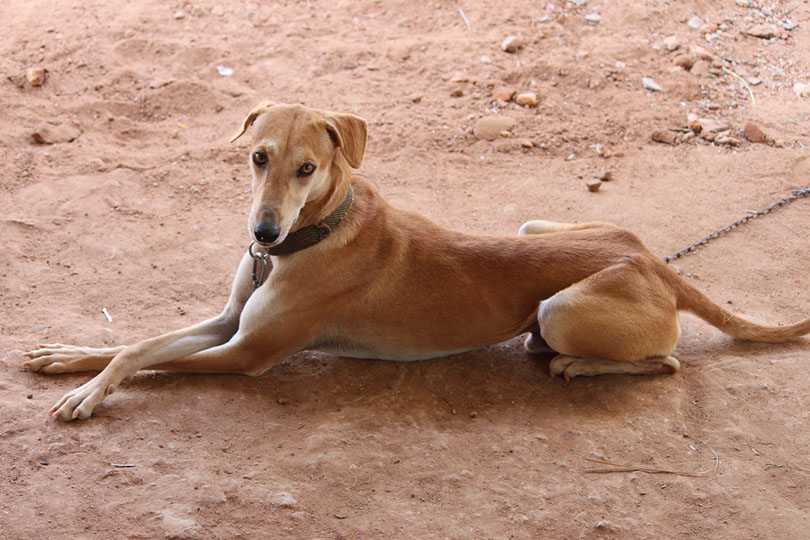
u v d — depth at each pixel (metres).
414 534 2.92
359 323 3.20
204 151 3.96
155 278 3.46
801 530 2.95
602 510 2.97
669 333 3.20
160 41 4.62
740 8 5.34
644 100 4.36
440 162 3.99
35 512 2.90
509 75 4.49
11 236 3.55
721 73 4.66
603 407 3.17
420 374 3.23
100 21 4.79
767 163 4.02
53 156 3.90
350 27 4.96
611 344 3.17
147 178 3.84
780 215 3.79
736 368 3.25
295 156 3.05
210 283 3.46
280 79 4.41
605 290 3.17
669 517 2.96
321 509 2.95
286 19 4.99
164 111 4.15
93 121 4.07
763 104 4.44
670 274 3.25
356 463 3.02
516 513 2.96
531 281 3.20
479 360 3.28
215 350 3.16
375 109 4.20
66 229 3.61
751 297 3.49
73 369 3.16
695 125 4.16
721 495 3.00
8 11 4.88
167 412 3.10
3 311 3.31
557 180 3.94
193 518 2.91
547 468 3.04
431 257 3.19
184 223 3.67
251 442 3.06
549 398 3.20
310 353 3.28
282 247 3.13
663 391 3.19
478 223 3.74
